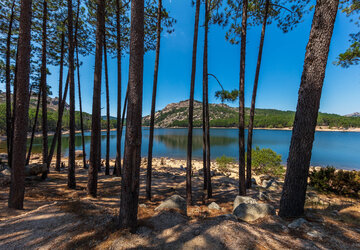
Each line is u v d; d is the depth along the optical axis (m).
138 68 3.07
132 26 3.05
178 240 2.82
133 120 3.07
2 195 5.38
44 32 8.79
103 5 6.43
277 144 42.47
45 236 2.83
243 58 6.49
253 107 8.46
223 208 5.89
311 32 4.01
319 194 6.94
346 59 6.80
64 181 8.46
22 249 2.47
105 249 2.53
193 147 41.97
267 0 7.36
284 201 4.24
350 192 6.54
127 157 3.11
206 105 7.55
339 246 2.59
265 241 2.72
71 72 7.04
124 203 3.12
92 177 6.21
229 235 2.89
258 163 13.59
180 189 8.63
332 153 30.73
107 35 10.14
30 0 4.31
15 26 8.65
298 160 4.05
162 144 48.50
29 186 6.87
